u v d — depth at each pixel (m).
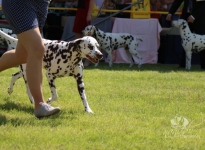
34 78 7.84
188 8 18.14
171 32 20.00
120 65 18.64
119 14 20.34
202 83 13.30
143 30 19.45
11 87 10.16
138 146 6.58
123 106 9.51
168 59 20.06
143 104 9.84
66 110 8.87
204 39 17.62
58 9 19.50
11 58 8.54
